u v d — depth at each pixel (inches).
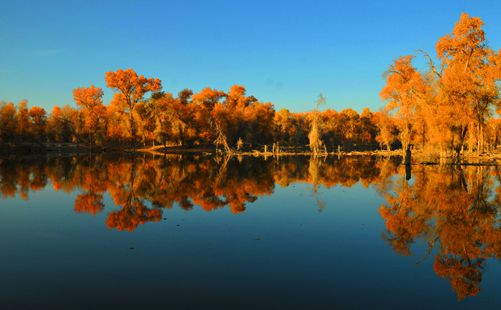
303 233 526.9
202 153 3110.2
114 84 3609.7
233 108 3900.1
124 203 748.6
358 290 332.5
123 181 1095.0
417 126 2059.5
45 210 676.7
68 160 2049.7
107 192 888.9
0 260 408.8
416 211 683.4
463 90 1592.0
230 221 598.5
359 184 1058.7
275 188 979.9
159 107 3388.3
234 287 336.2
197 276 362.0
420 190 925.8
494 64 1729.8
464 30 1720.0
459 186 979.9
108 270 378.0
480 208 705.0
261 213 661.3
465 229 551.5
